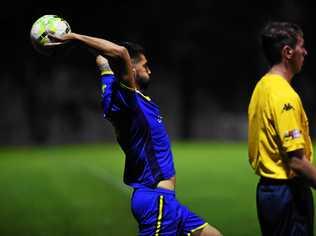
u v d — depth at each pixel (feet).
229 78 371.35
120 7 355.36
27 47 353.10
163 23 362.33
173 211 57.06
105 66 61.05
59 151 312.50
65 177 201.05
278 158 50.78
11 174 213.46
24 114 354.74
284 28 51.93
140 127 56.59
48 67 356.79
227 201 140.26
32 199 153.58
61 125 358.84
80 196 156.15
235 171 205.16
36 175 209.05
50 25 58.75
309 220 51.29
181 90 370.53
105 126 364.17
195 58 368.89
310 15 360.89
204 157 257.96
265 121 51.01
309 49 360.89
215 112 372.58
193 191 158.20
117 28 356.79
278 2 360.89
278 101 49.73
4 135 352.49
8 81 352.49
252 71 368.07
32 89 355.36
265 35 52.39
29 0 347.36
